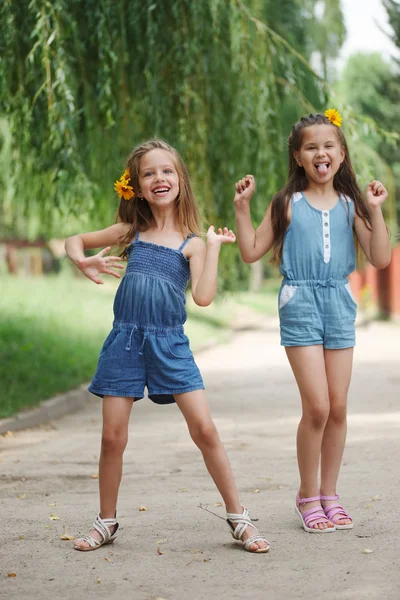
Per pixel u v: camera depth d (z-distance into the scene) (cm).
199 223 630
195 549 597
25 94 1298
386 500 726
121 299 601
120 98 1391
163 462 954
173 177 606
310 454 639
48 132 1320
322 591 504
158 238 611
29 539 632
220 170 1466
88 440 1148
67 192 1366
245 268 1944
